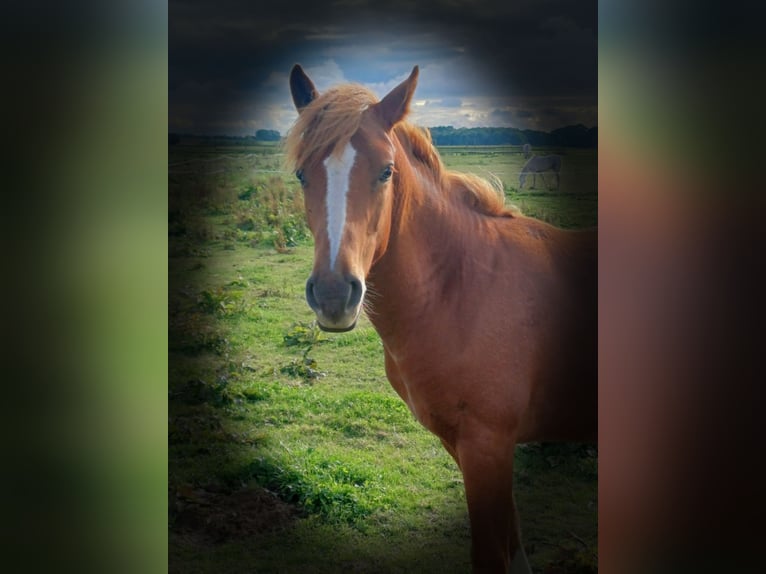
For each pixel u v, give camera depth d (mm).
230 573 2355
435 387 1987
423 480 2902
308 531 2615
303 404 3299
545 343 2035
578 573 2367
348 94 1754
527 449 3008
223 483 2830
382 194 1717
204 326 3734
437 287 1941
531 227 2168
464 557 2520
